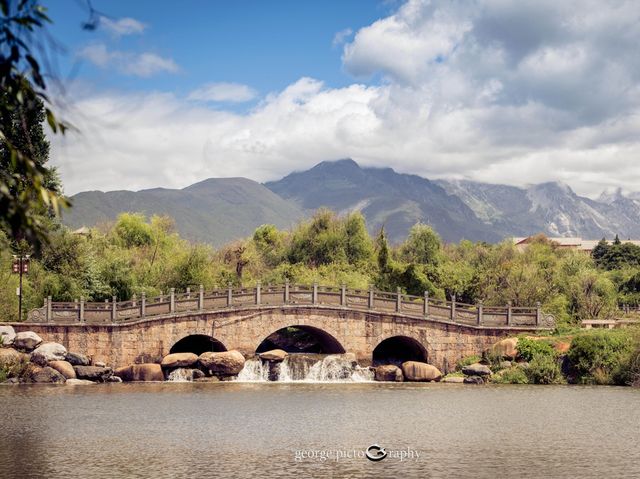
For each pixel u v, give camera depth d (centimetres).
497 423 3947
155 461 2975
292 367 6272
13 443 3325
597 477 2722
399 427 3816
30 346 5753
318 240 10619
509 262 9862
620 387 5703
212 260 10131
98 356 5931
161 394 5100
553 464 2938
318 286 6569
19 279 6606
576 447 3288
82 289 7175
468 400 4934
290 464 2936
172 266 8881
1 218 968
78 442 3359
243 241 10656
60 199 1023
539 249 12138
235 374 6125
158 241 10181
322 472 2803
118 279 7794
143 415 4150
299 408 4506
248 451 3181
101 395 4984
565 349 6272
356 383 6169
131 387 5519
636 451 3197
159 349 6084
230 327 6269
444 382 6272
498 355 6419
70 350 5897
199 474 2756
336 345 6644
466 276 9806
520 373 6131
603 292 8481
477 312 6756
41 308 5894
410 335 6619
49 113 850
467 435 3588
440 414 4278
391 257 10956
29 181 1053
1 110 995
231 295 6303
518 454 3127
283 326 6391
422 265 9862
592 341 6059
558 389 5603
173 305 6141
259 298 6362
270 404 4678
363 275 9731
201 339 7150
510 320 6775
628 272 12312
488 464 2944
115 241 9931
